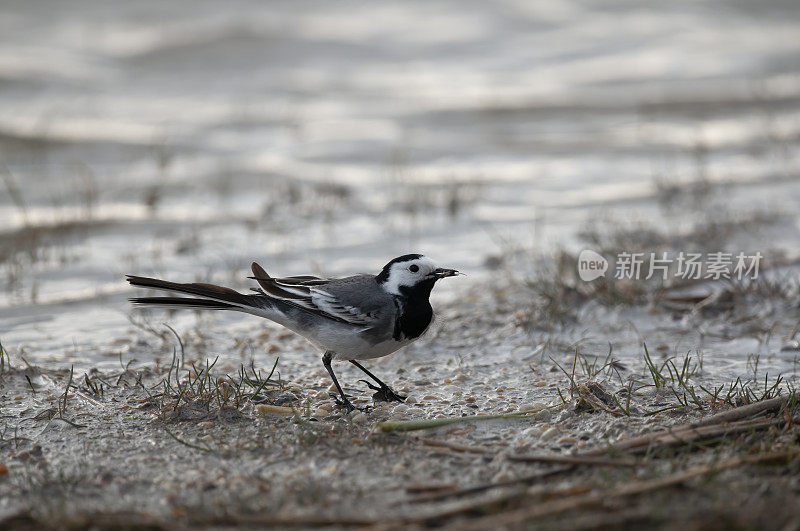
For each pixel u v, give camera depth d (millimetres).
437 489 7199
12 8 35875
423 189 19281
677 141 23234
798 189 18422
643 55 31828
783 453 7262
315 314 9195
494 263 14648
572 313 12078
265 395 9602
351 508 6969
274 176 20453
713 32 34312
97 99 27297
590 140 23625
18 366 10562
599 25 35094
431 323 9453
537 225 16609
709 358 10555
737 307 12062
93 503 7164
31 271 14516
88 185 19375
